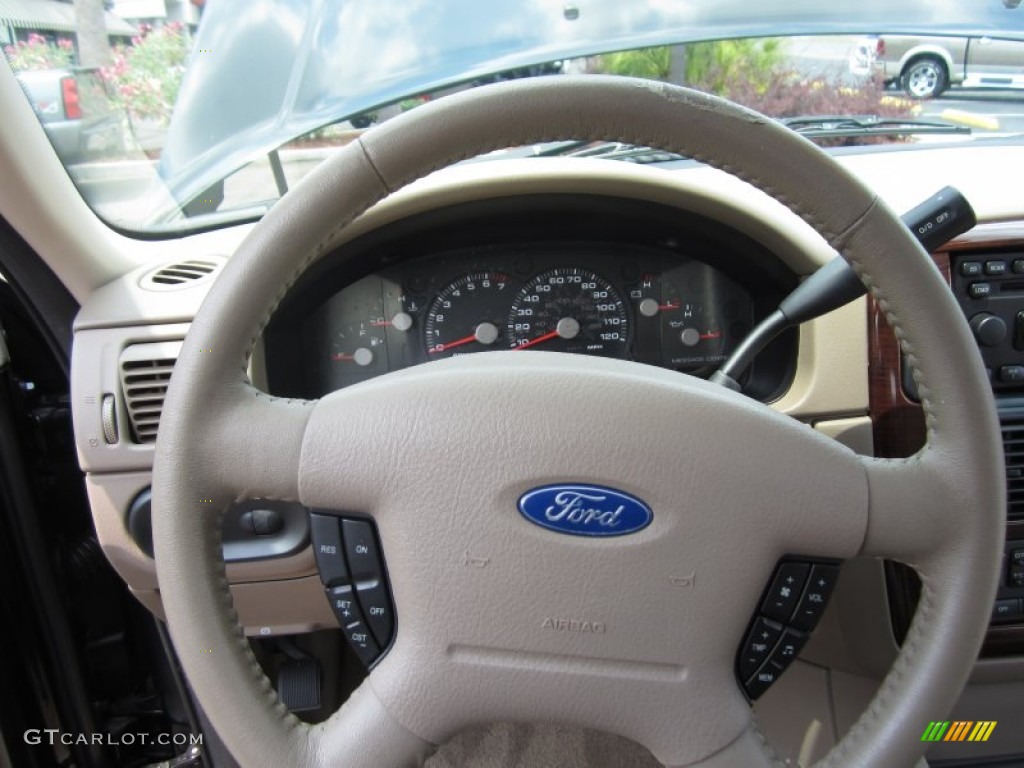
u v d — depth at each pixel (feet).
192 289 3.79
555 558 2.23
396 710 2.35
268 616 4.18
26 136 3.55
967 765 4.50
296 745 2.26
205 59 4.49
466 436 2.20
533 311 4.33
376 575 2.35
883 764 2.15
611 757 4.52
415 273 4.26
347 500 2.28
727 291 4.34
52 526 4.33
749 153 2.06
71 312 3.94
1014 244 3.73
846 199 2.07
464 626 2.29
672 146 2.10
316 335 4.28
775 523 2.20
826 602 2.29
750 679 2.36
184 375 2.18
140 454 3.71
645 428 2.17
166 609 2.22
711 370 4.41
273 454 2.23
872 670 4.07
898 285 2.12
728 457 2.18
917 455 2.22
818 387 3.69
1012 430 3.82
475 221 4.09
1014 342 3.80
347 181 2.12
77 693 4.50
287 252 2.17
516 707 2.36
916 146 4.85
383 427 2.23
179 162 4.42
